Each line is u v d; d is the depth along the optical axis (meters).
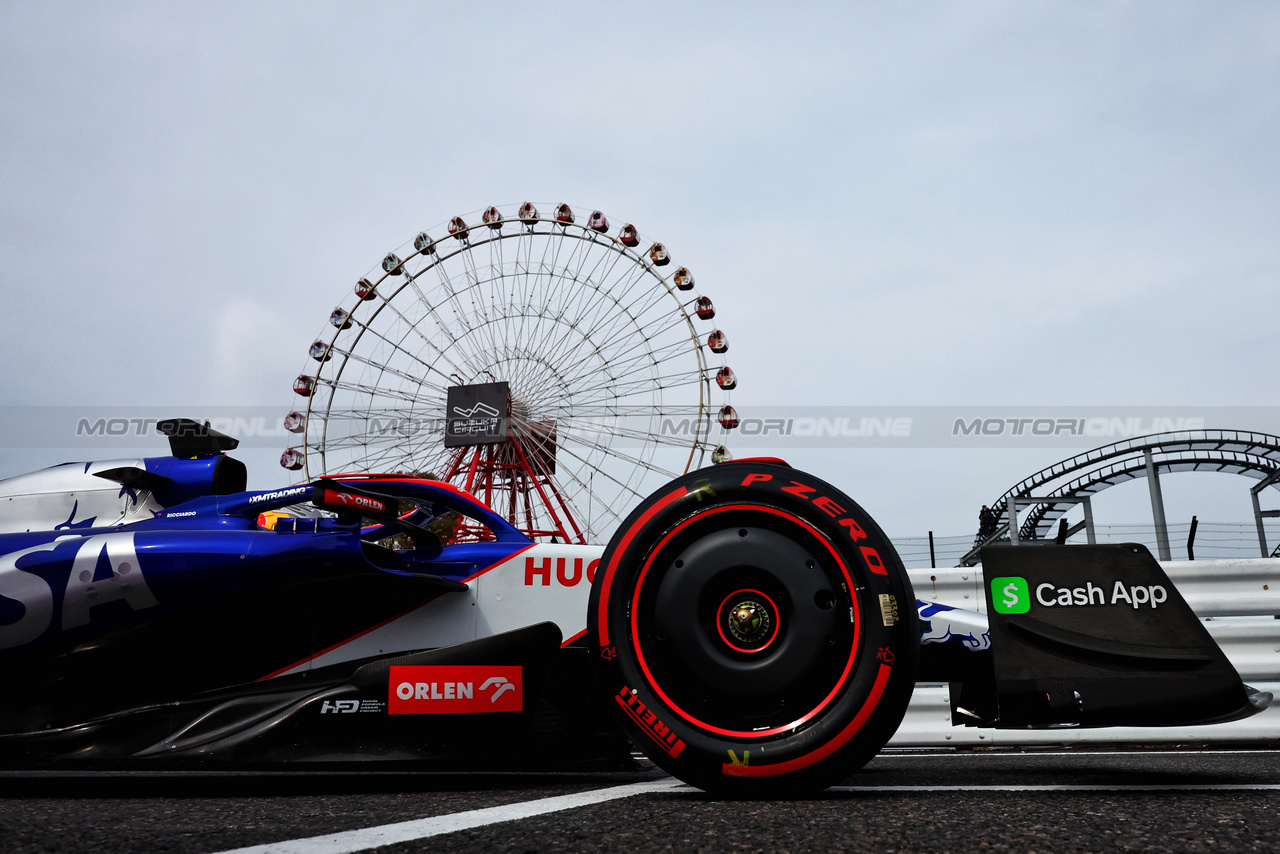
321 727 2.25
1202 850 1.20
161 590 2.39
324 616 2.47
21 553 2.46
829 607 1.83
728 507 1.91
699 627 1.85
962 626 2.39
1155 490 24.72
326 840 1.29
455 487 2.66
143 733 2.32
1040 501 21.19
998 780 2.28
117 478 2.71
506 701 2.26
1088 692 1.88
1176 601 1.92
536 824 1.43
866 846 1.23
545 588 2.50
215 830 1.41
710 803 1.70
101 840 1.32
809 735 1.76
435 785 2.29
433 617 2.47
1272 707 3.91
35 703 2.41
